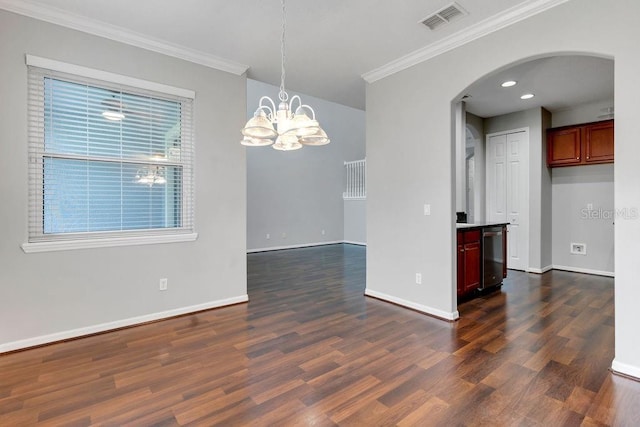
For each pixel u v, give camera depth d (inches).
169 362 94.7
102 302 117.0
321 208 365.7
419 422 68.9
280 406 74.3
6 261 101.0
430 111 133.0
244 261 151.5
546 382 83.4
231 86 145.9
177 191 134.6
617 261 87.4
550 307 142.0
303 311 139.2
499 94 181.2
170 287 131.2
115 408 73.5
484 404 74.7
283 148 93.8
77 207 114.0
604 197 200.5
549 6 98.7
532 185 211.5
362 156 404.5
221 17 109.1
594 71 148.3
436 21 111.4
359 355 98.7
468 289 151.6
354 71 152.5
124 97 121.9
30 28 103.7
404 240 144.5
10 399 76.9
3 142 100.1
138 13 106.7
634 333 85.0
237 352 101.0
